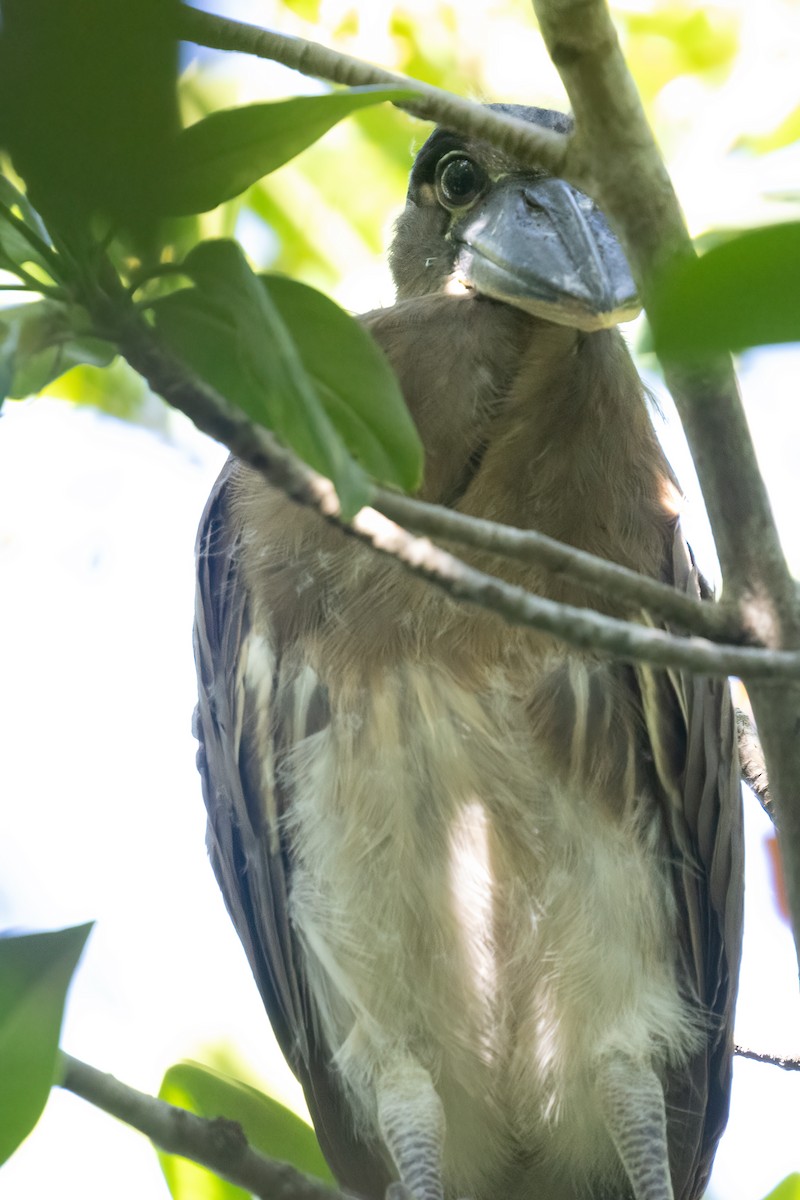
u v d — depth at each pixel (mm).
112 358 4719
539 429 7816
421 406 7918
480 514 7812
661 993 8117
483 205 8242
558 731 7816
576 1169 8391
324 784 7941
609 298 7137
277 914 8414
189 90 9148
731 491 4922
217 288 4125
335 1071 8578
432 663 7758
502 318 7988
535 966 7938
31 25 3371
